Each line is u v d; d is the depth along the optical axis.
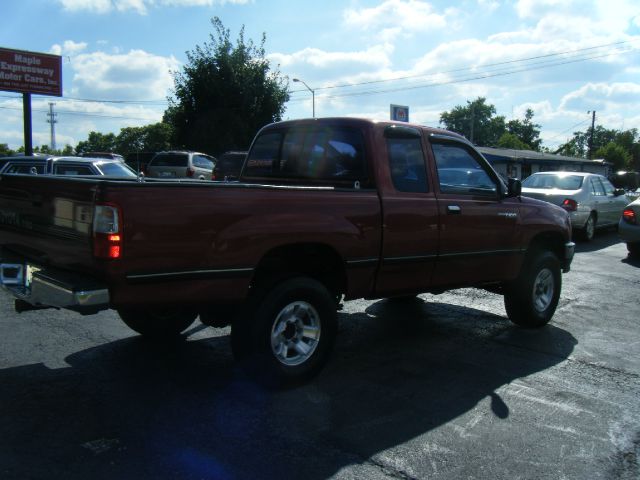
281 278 4.13
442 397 4.16
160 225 3.38
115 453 3.18
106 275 3.26
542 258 6.02
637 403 4.14
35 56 21.48
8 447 3.21
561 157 47.06
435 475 3.08
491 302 7.29
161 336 5.25
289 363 4.18
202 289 3.60
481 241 5.33
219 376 4.41
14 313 5.88
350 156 4.75
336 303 4.71
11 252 4.37
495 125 95.00
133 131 86.00
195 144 30.83
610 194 14.16
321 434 3.50
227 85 30.88
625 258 11.01
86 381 4.22
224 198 3.63
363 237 4.36
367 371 4.66
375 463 3.18
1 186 4.41
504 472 3.13
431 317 6.48
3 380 4.19
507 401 4.12
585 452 3.39
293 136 5.30
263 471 3.05
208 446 3.30
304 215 4.02
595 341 5.69
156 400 3.93
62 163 10.66
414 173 4.85
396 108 14.32
